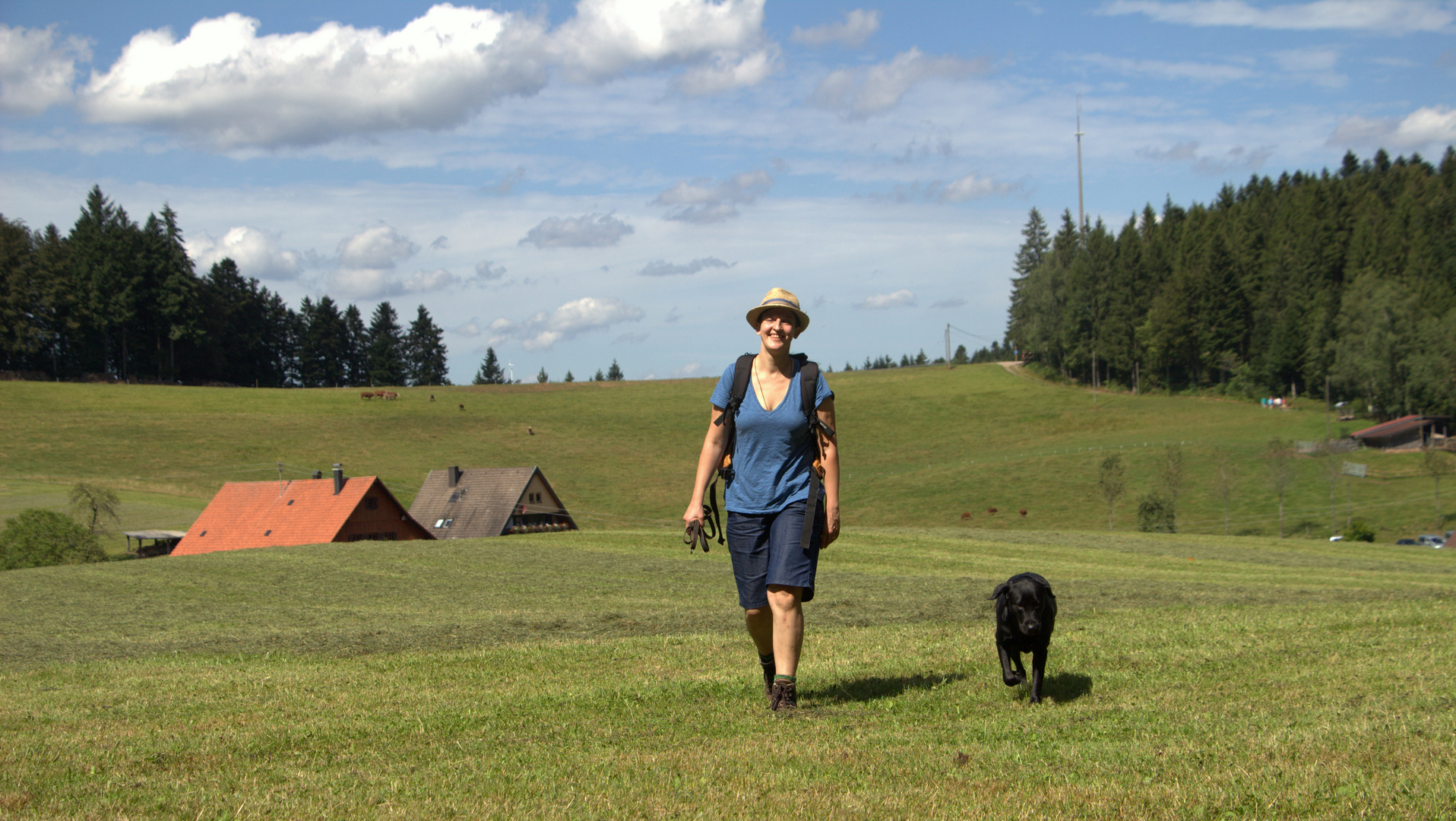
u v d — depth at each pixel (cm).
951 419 11844
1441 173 16488
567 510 7956
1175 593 1889
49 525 4525
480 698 736
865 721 598
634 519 7656
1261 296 13225
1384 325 10175
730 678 778
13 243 12350
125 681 978
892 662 863
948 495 8219
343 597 2531
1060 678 757
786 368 646
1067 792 414
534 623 1553
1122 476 7350
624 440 10844
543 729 599
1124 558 3691
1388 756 463
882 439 11056
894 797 409
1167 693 681
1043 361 14638
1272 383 12262
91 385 11538
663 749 527
